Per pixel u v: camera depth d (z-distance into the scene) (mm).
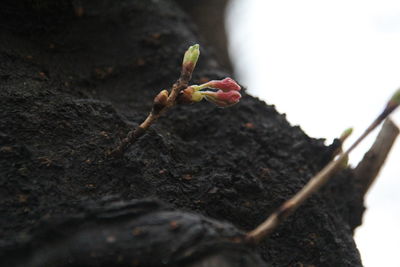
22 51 313
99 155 285
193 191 292
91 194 274
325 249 300
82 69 332
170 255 234
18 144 275
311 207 305
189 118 329
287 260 294
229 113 332
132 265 235
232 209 292
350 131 292
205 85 278
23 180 269
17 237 243
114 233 238
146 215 242
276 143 328
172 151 304
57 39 329
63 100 295
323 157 330
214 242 237
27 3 318
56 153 280
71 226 240
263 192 304
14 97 286
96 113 297
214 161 311
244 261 239
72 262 236
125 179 282
